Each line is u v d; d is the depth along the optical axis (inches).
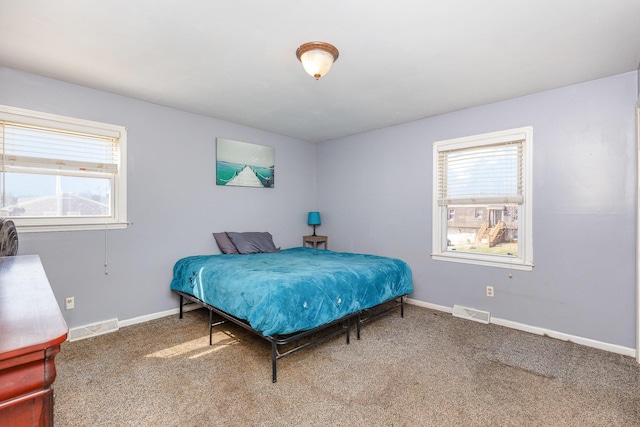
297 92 114.7
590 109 103.7
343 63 91.7
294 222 187.2
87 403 70.9
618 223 99.2
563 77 101.1
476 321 126.6
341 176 183.6
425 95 117.1
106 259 115.6
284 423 64.7
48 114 102.7
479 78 102.0
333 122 153.2
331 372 85.5
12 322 24.1
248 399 72.9
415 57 88.0
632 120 96.8
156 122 128.1
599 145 102.2
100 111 113.5
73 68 95.7
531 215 115.4
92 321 112.3
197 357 94.0
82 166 111.4
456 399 73.2
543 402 72.1
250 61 90.9
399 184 155.9
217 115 142.9
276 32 75.8
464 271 133.3
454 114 136.0
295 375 83.9
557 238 110.1
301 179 190.9
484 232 130.3
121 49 84.3
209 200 146.6
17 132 99.6
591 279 103.7
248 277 95.7
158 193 129.2
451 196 138.4
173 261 134.0
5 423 19.4
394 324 123.0
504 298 122.0
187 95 118.2
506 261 120.8
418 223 148.5
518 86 108.7
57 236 105.4
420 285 148.2
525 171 117.1
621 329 98.5
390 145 159.6
